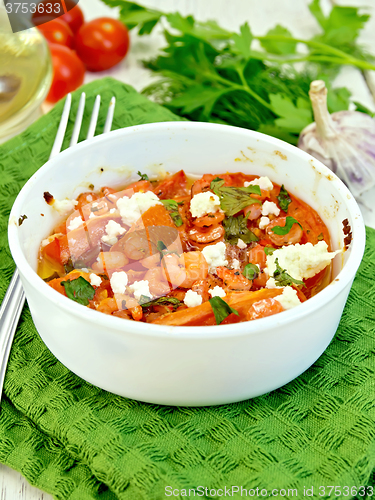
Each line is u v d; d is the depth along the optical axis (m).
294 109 0.44
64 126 0.40
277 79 0.49
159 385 0.27
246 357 0.26
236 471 0.27
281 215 0.33
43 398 0.29
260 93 0.48
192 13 0.58
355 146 0.41
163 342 0.25
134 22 0.49
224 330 0.25
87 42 0.51
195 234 0.31
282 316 0.25
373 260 0.34
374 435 0.27
